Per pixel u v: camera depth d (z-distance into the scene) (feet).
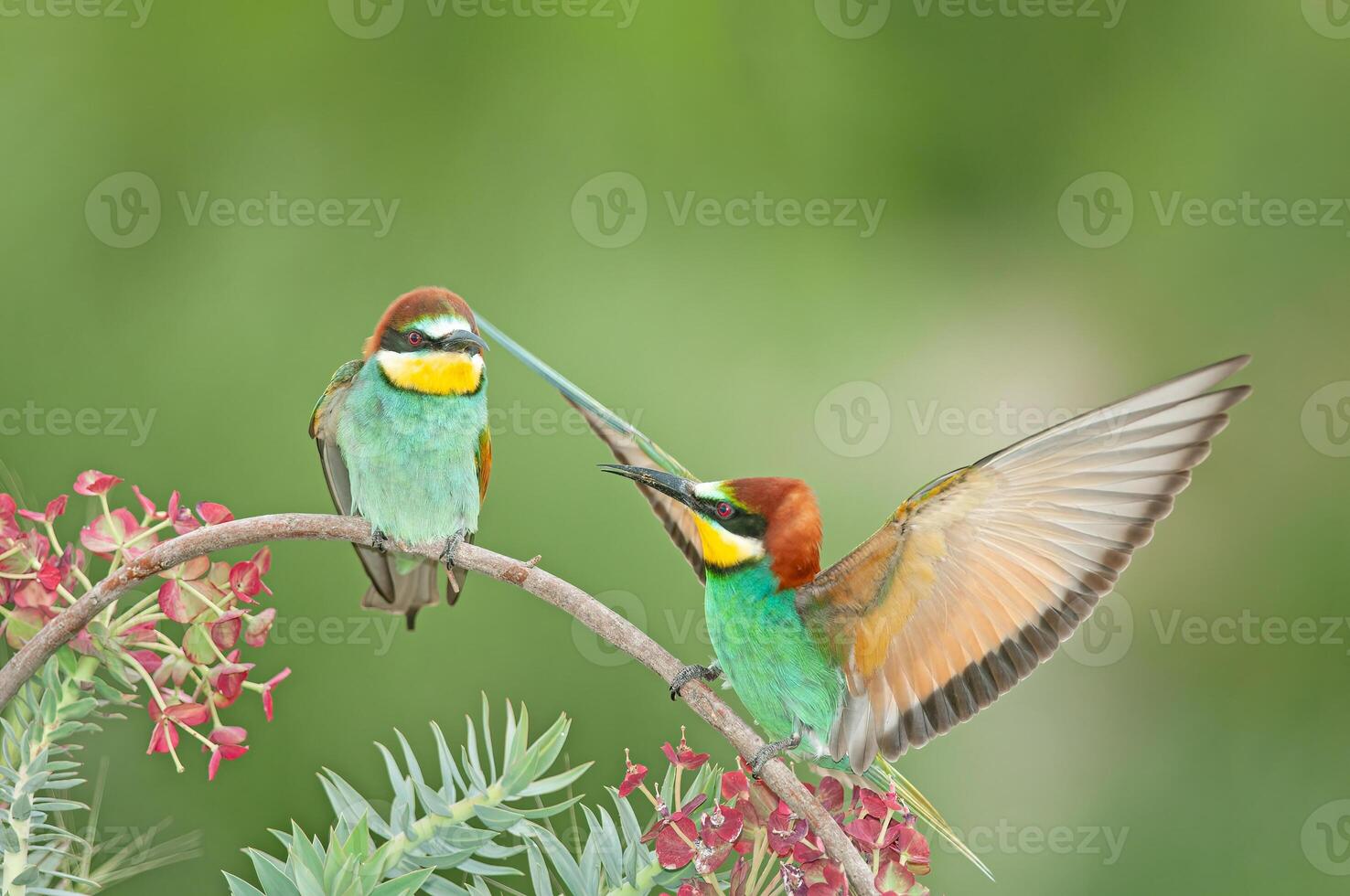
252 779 29.53
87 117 36.14
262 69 37.27
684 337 37.06
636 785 14.35
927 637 16.53
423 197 37.42
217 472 33.83
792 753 18.93
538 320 36.58
